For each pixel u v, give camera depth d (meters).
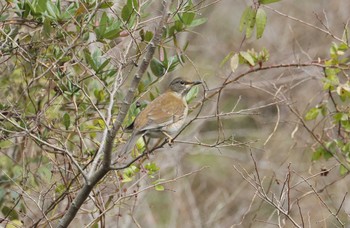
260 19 12.66
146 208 17.55
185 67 19.62
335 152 14.43
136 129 12.45
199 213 18.98
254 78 19.16
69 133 12.90
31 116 12.90
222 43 21.61
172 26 12.72
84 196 11.22
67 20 12.48
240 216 18.09
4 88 13.43
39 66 13.09
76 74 12.92
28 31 13.45
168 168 18.81
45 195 12.34
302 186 17.22
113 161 12.36
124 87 14.37
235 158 19.73
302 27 20.75
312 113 14.65
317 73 15.69
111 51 13.03
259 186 13.85
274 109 19.94
